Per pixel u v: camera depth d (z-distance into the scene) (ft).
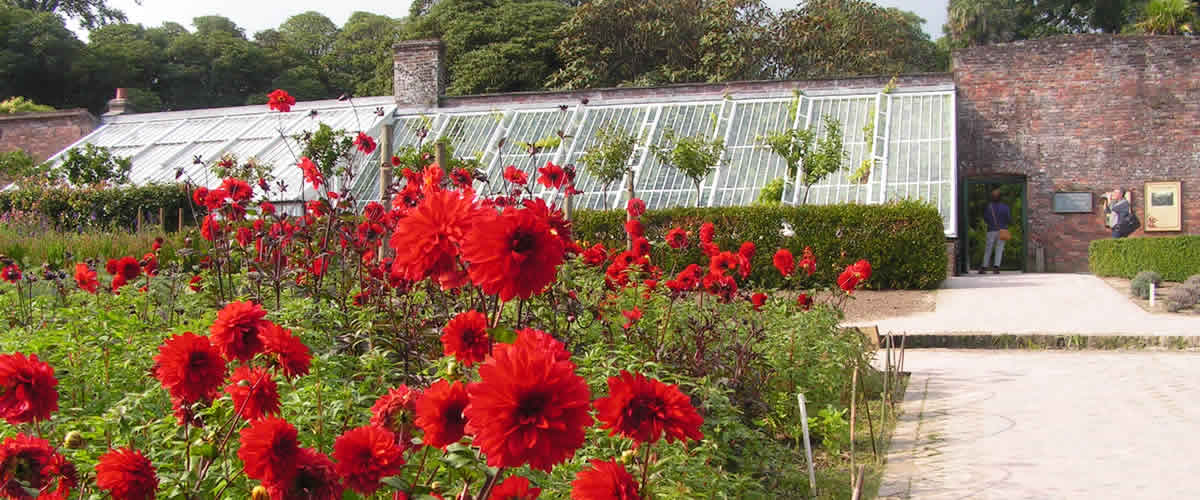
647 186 65.21
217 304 19.61
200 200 21.22
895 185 61.36
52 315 19.77
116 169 73.87
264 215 21.91
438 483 8.63
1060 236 69.46
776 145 59.98
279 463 6.19
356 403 11.51
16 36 126.11
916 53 125.90
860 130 66.33
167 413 11.66
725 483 12.69
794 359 20.25
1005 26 122.11
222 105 141.18
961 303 45.65
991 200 71.31
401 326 15.66
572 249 14.87
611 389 6.43
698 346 17.06
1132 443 17.87
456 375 7.89
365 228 19.15
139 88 136.46
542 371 4.91
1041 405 22.06
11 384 6.89
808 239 53.26
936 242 51.78
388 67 127.24
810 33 107.45
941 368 29.14
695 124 69.62
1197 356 31.48
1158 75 68.03
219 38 140.97
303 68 142.92
